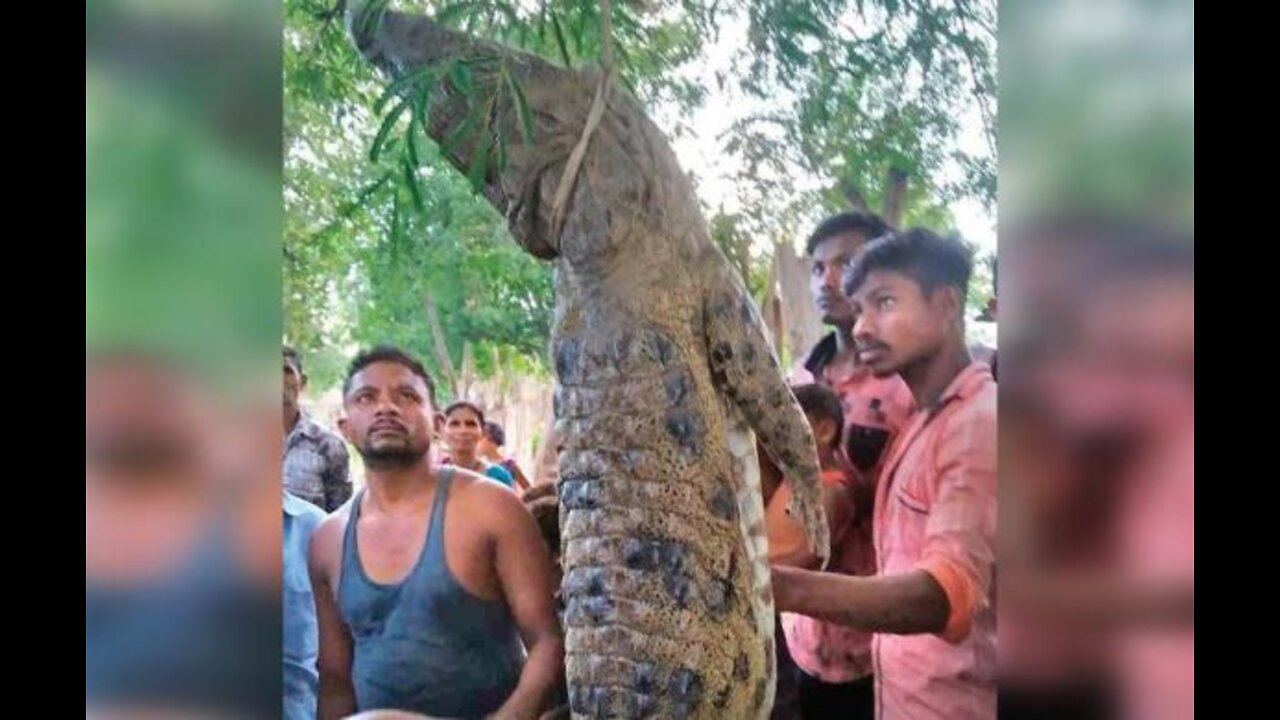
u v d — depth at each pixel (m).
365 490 1.43
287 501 1.41
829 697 1.44
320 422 1.42
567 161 1.42
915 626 1.42
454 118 1.43
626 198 1.42
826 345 1.44
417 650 1.44
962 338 1.42
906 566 1.42
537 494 1.44
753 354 1.43
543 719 1.44
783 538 1.44
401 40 1.43
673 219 1.43
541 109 1.43
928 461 1.42
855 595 1.43
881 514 1.43
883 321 1.43
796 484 1.44
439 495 1.44
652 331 1.41
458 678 1.45
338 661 1.44
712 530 1.42
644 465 1.42
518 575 1.45
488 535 1.44
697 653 1.42
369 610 1.44
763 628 1.43
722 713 1.42
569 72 1.44
